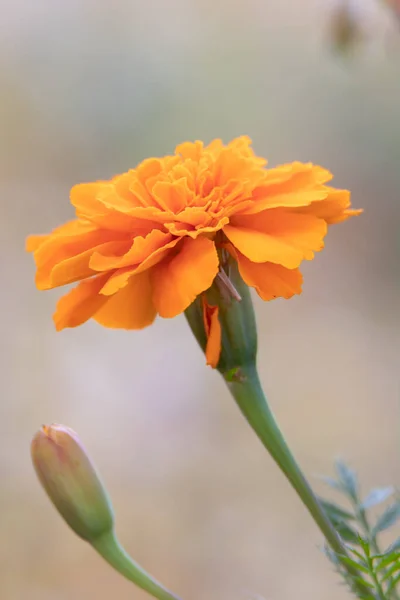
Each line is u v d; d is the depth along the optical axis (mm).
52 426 279
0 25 748
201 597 502
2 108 750
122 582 510
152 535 534
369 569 264
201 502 560
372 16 363
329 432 601
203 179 273
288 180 275
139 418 624
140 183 274
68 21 761
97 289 272
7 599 494
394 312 727
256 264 267
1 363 649
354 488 286
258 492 566
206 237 268
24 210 744
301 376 660
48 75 763
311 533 534
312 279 761
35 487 566
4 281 708
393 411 617
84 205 274
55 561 521
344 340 698
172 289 261
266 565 516
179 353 680
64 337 683
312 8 751
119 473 578
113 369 661
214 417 629
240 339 273
